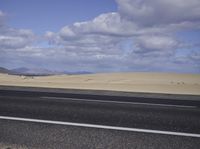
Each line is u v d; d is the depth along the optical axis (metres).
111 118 10.33
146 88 28.36
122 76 60.34
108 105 13.27
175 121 9.91
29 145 7.50
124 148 7.20
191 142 7.63
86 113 11.23
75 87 28.84
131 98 16.06
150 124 9.48
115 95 17.80
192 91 26.00
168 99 15.89
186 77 60.69
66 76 59.53
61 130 8.80
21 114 11.11
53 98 15.85
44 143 7.62
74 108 12.39
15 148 7.31
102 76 59.88
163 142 7.63
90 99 15.45
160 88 28.80
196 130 8.79
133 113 11.25
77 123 9.62
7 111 11.74
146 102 14.40
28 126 9.31
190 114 11.17
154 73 67.75
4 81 43.78
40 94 17.94
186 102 14.63
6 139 8.00
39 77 57.03
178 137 8.06
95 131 8.66
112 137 8.07
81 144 7.51
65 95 17.38
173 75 64.44
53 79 51.78
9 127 9.21
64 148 7.23
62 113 11.26
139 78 56.31
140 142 7.63
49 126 9.29
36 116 10.74
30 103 13.89
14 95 17.36
